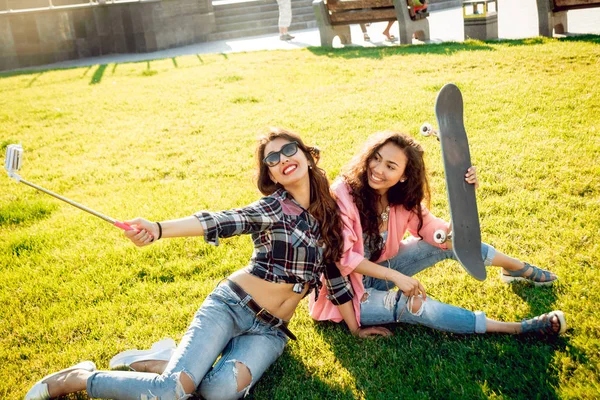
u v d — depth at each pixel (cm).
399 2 1113
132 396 249
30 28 1536
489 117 630
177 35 1642
